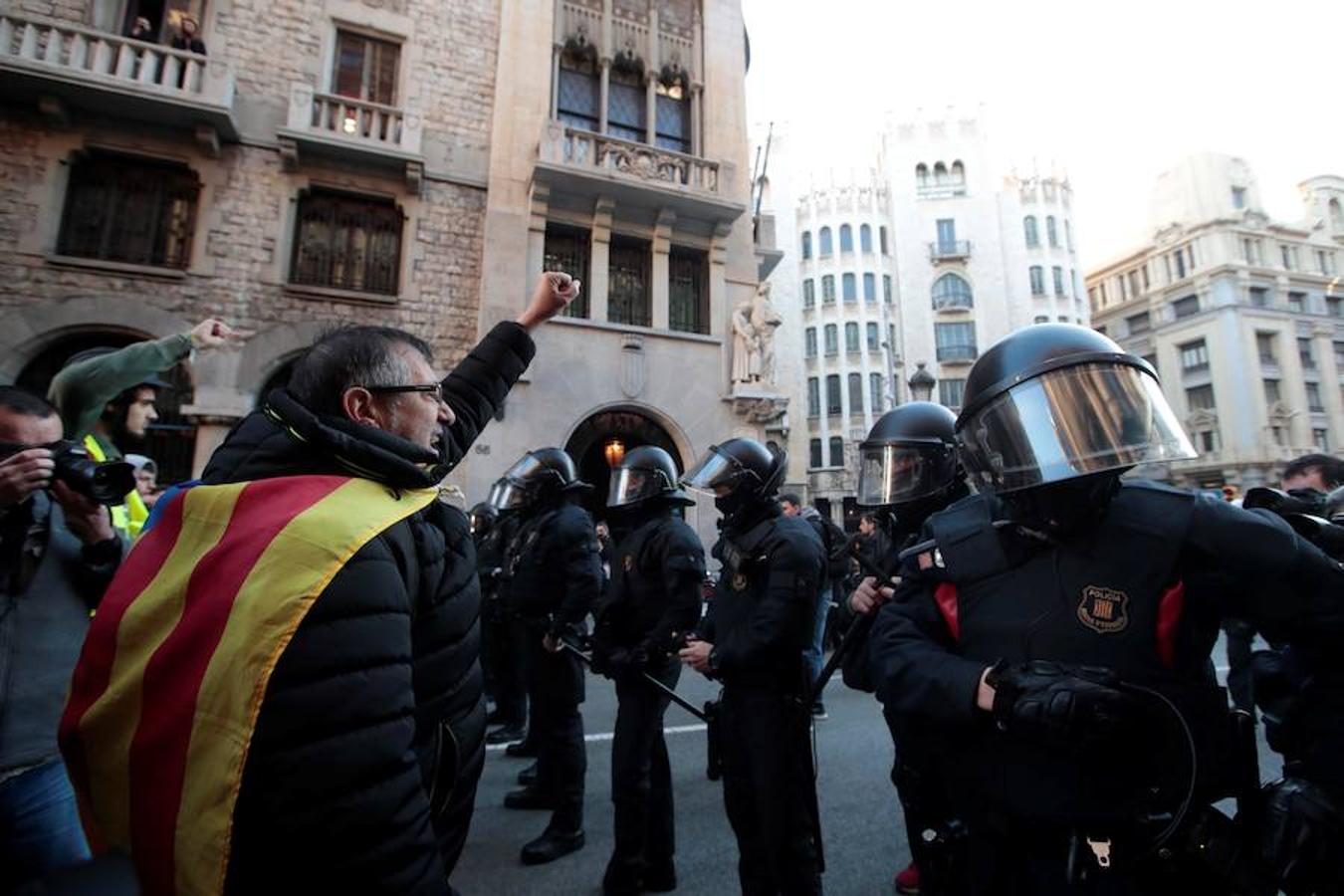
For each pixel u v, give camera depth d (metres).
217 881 0.86
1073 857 1.24
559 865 3.18
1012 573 1.46
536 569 3.93
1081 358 1.44
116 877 0.75
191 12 10.45
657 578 3.17
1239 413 37.47
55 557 1.99
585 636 3.66
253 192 10.30
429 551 1.32
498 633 5.42
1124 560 1.36
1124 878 1.23
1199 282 40.56
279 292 10.25
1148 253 44.44
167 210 10.02
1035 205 41.78
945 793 1.87
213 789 0.89
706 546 11.73
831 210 41.75
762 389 12.59
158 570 1.12
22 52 8.98
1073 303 40.84
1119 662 1.31
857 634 2.47
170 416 9.66
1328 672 1.46
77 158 9.48
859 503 2.70
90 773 1.01
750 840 2.41
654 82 13.50
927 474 2.53
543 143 11.69
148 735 0.96
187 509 1.18
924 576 1.67
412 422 1.41
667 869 2.95
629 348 12.00
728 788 2.50
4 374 8.70
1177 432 1.43
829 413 39.28
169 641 1.00
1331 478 3.71
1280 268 40.56
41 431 1.94
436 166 11.49
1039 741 1.24
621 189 12.09
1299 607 1.30
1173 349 41.75
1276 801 1.41
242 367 9.83
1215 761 1.26
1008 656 1.40
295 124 10.32
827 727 5.55
